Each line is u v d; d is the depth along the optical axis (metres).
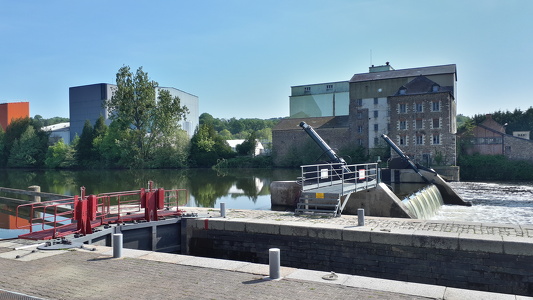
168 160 79.25
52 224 22.81
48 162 90.00
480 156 57.94
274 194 24.94
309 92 89.69
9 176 66.88
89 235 13.23
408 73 68.88
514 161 56.47
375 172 23.47
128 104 73.88
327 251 14.11
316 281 8.36
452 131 63.06
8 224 23.52
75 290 7.98
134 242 15.23
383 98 69.38
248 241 15.52
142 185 47.41
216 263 9.80
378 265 13.34
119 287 8.15
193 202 31.17
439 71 66.19
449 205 31.97
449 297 7.36
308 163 75.12
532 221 23.61
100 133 87.19
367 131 70.56
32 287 8.17
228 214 17.88
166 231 16.38
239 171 71.62
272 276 8.57
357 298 7.35
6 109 111.56
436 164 59.78
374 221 15.44
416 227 14.22
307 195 18.52
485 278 11.98
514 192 39.22
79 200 13.53
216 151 85.69
